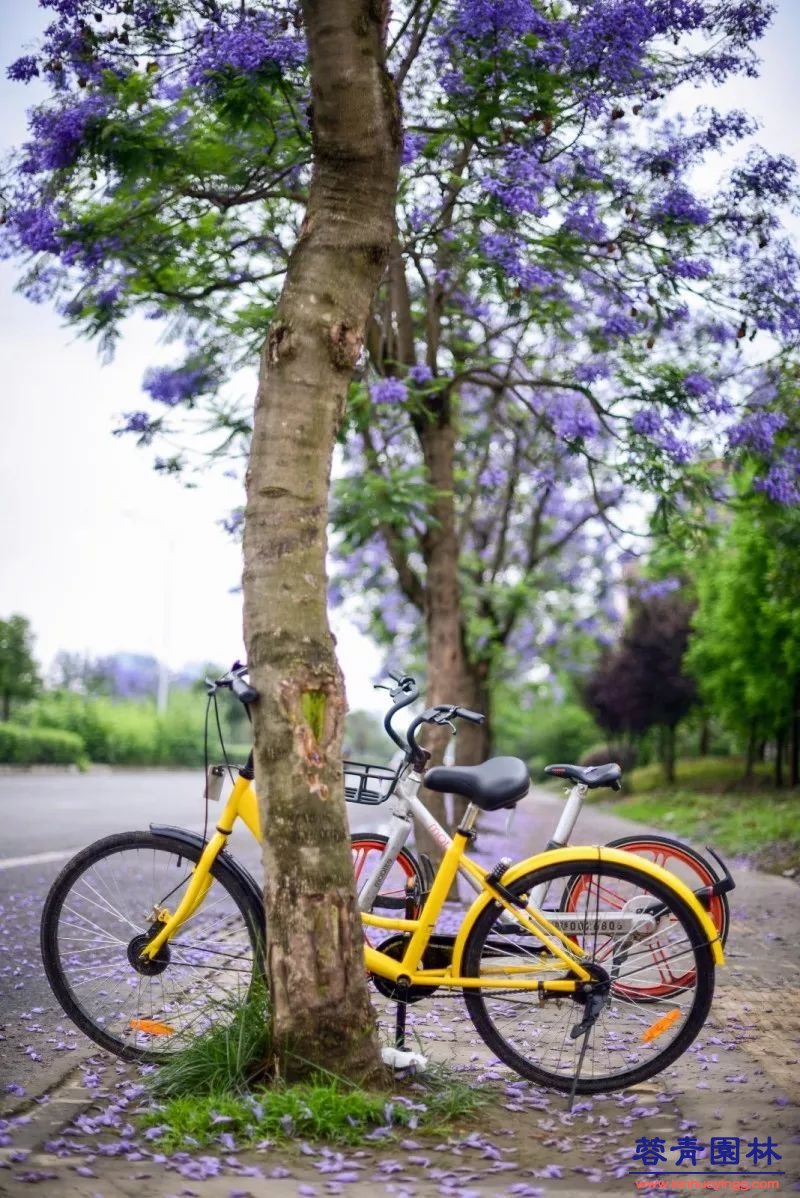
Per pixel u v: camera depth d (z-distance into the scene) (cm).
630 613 3419
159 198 884
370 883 547
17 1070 522
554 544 2209
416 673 2236
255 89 770
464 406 1645
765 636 2330
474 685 2094
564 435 1095
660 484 1054
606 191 905
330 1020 461
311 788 466
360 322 495
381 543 1631
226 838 522
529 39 809
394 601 1938
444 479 1168
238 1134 430
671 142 897
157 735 4894
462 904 959
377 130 491
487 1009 511
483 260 908
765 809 2183
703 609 2723
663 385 1032
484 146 874
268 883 469
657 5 796
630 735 3572
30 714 4625
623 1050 509
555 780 5278
